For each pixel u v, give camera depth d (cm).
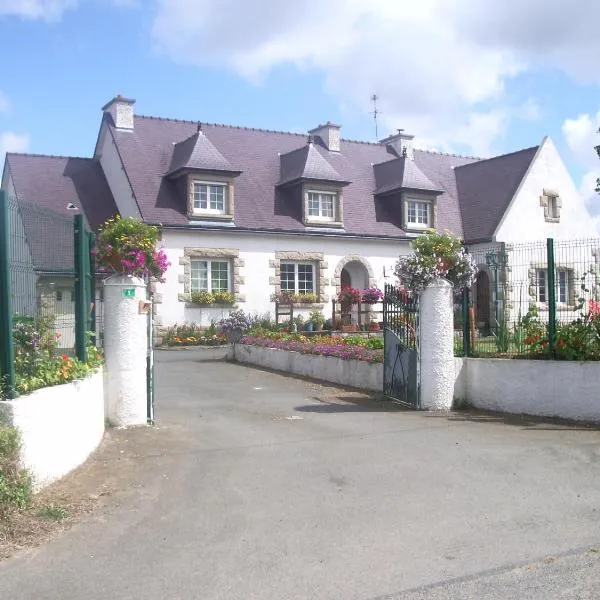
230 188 2664
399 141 3403
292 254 2758
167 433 936
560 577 451
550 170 3142
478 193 3244
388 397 1229
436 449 827
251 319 2384
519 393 1069
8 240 635
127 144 2764
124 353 975
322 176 2823
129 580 459
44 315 739
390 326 1226
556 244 1121
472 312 1177
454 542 517
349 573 464
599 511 585
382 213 3053
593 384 996
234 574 466
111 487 676
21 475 575
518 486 664
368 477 705
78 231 846
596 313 1041
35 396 634
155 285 2503
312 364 1563
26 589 447
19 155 2842
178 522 575
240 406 1175
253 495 650
